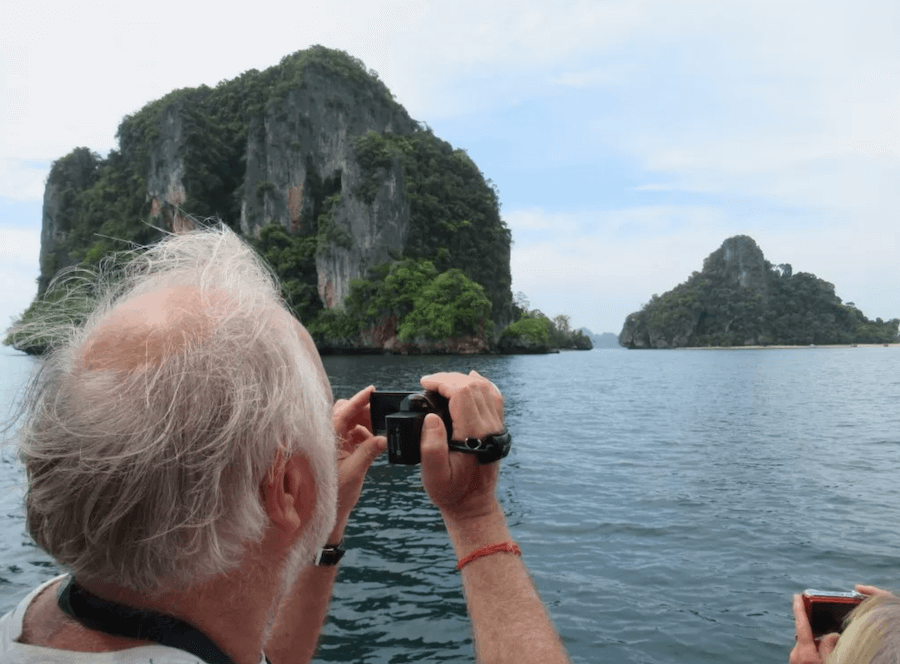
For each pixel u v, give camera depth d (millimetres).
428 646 4789
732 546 7172
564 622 5250
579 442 15211
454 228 123875
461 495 1093
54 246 147125
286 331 831
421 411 1097
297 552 823
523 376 47281
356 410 1209
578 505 9016
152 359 713
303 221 118250
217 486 694
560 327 177750
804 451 13969
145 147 124188
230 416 704
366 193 109812
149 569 688
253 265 925
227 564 721
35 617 765
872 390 34250
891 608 1107
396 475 10961
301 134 119438
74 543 692
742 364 76438
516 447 14422
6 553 6812
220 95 136875
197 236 923
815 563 6617
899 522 8133
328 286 107125
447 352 103312
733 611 5438
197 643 721
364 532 7680
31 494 719
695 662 4605
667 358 103875
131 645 708
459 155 140625
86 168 153125
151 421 678
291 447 770
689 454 13469
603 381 41688
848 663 1088
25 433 721
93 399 691
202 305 782
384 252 109250
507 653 977
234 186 126688
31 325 794
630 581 6125
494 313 127562
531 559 6766
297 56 132375
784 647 4809
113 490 670
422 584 5988
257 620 789
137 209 124625
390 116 134625
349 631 5039
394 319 104750
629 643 4883
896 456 13312
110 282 875
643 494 9695
